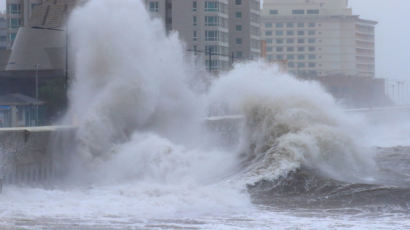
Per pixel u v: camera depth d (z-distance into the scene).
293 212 43.78
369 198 47.09
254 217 42.09
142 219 41.22
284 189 50.47
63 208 44.88
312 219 41.25
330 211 43.97
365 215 42.44
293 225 39.44
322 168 55.00
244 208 45.19
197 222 40.41
